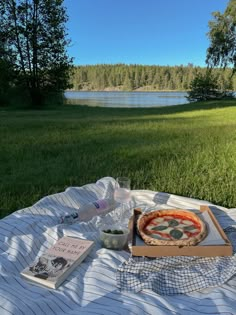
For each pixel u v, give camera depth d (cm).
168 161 521
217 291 163
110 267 180
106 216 247
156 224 204
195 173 453
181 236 190
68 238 201
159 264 178
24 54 2280
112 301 155
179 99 4994
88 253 191
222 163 489
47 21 2222
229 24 2702
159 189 402
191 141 691
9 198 370
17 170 488
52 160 545
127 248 201
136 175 444
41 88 2377
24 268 183
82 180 433
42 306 149
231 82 3030
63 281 168
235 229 221
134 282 168
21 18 2186
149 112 1644
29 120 1209
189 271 177
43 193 393
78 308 151
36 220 235
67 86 2427
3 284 164
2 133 835
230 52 2756
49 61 2309
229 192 385
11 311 144
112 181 314
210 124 1005
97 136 785
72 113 1648
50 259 179
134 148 632
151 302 152
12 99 2369
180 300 158
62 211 261
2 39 2205
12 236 210
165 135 788
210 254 183
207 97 3092
